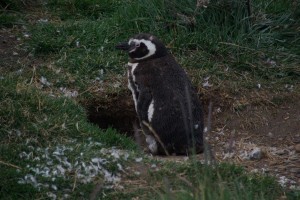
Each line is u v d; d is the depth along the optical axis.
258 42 36.28
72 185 23.84
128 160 25.33
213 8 36.72
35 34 36.16
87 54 34.91
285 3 38.69
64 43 35.38
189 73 34.12
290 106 33.16
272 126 31.86
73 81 32.94
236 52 35.75
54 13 39.28
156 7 37.03
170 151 28.00
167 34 36.00
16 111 27.25
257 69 35.22
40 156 25.44
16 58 34.28
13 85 29.70
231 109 33.00
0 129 26.58
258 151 27.50
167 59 29.05
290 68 35.53
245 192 21.33
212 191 20.44
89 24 37.09
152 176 24.42
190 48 35.88
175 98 27.80
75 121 28.19
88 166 24.80
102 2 40.09
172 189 23.58
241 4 36.69
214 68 34.59
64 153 25.48
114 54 35.06
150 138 28.34
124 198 23.17
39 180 23.88
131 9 37.25
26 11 39.28
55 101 29.19
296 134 31.05
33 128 26.83
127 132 33.66
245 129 31.86
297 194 23.64
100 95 32.78
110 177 24.42
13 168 24.39
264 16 37.00
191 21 36.03
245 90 33.81
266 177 24.64
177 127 27.56
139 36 29.14
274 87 34.12
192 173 24.50
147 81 28.25
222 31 36.41
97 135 27.72
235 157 27.70
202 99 33.53
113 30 36.62
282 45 37.16
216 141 30.81
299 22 38.00
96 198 23.12
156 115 27.70
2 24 37.38
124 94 33.16
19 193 23.19
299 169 26.30
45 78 32.62
